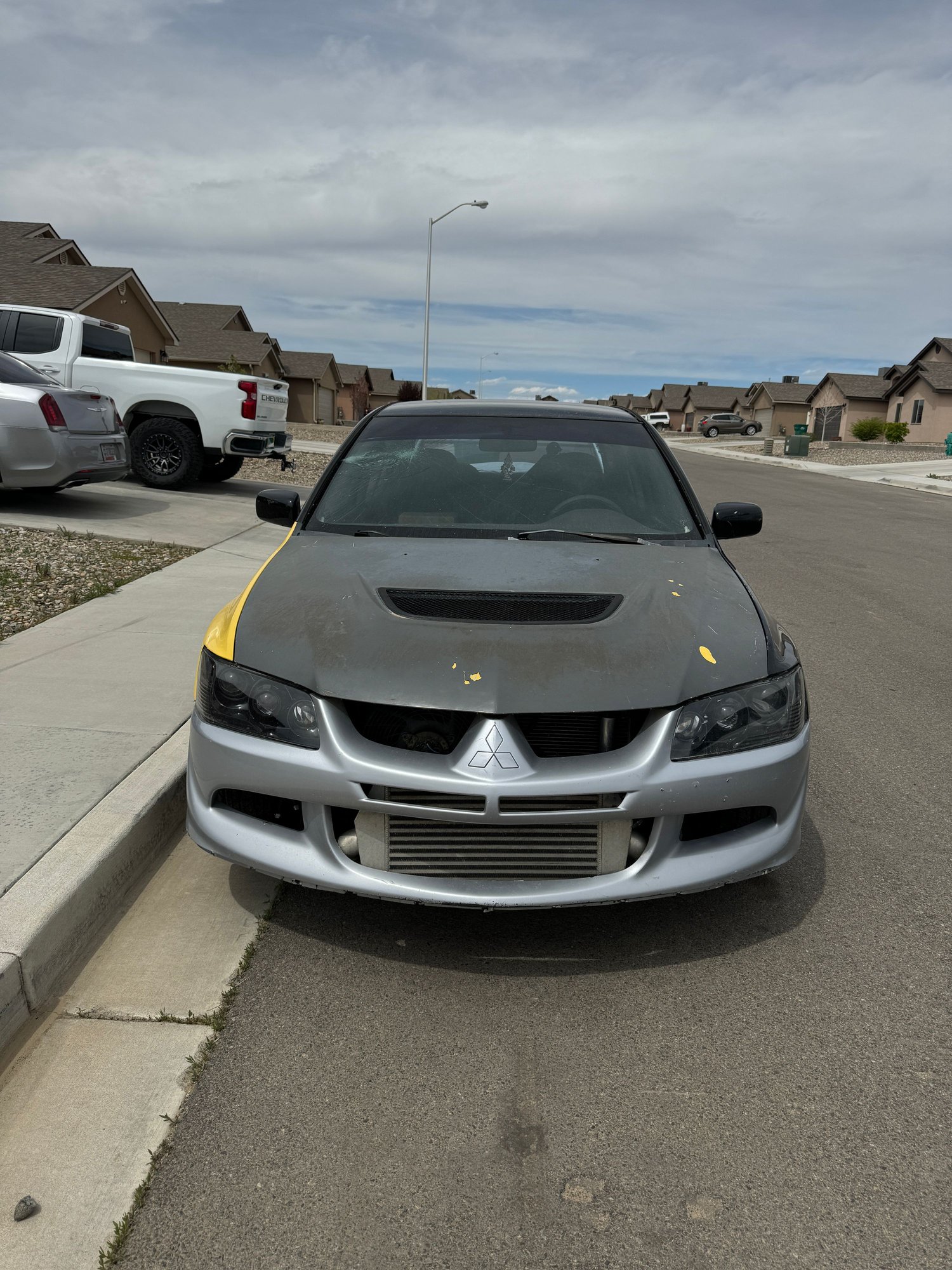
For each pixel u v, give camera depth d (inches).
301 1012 97.7
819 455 1501.0
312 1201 74.7
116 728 158.2
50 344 476.7
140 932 111.7
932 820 147.4
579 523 143.4
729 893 123.0
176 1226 72.4
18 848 115.2
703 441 2321.6
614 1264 69.5
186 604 251.1
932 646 263.9
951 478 1004.6
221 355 1695.4
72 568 287.3
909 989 103.3
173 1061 90.3
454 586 118.0
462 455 156.0
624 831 98.8
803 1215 73.9
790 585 355.6
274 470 645.3
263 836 103.7
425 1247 70.7
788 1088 88.1
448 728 98.8
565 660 101.8
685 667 103.4
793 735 106.3
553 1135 82.0
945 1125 83.7
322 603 114.1
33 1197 74.7
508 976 104.2
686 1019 97.6
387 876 99.3
